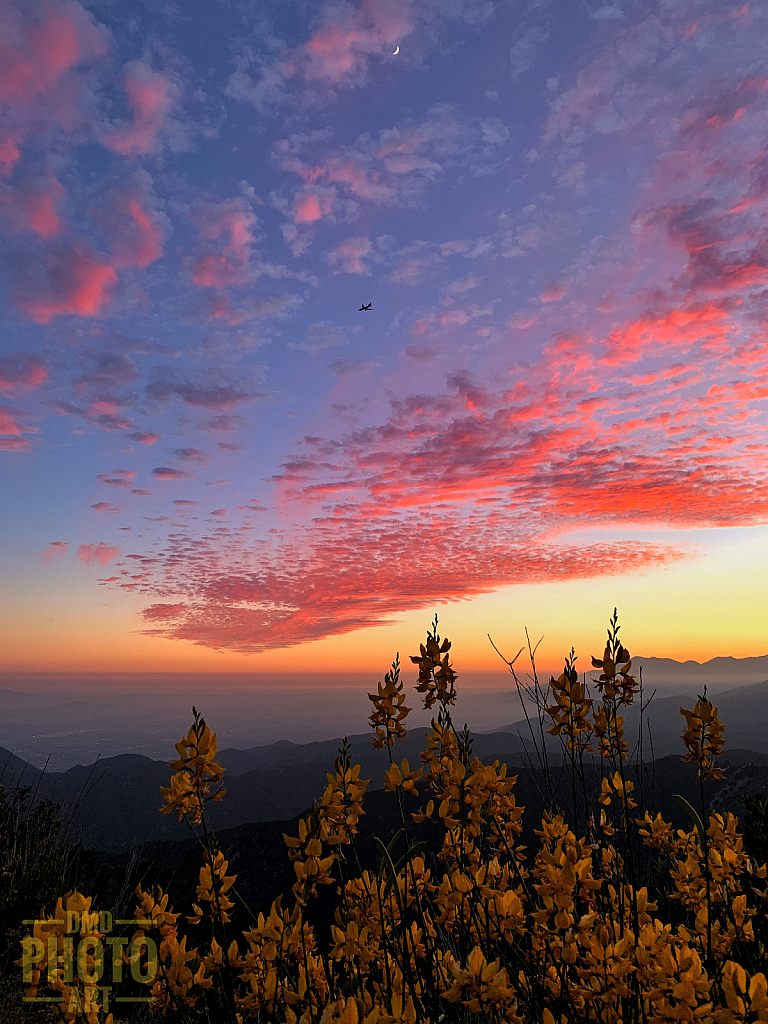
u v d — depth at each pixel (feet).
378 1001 5.52
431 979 5.59
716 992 5.13
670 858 8.22
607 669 6.89
